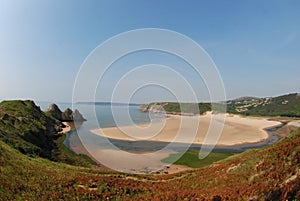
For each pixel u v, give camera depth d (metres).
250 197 8.60
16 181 10.89
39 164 16.41
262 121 82.69
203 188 12.05
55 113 64.69
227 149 36.62
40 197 9.76
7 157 14.53
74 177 13.12
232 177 12.05
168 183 14.16
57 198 9.88
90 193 10.77
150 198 10.75
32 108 49.75
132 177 16.02
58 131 47.03
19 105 47.59
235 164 14.02
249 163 12.78
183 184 13.49
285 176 9.13
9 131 28.16
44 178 12.16
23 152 22.25
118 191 11.60
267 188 8.55
